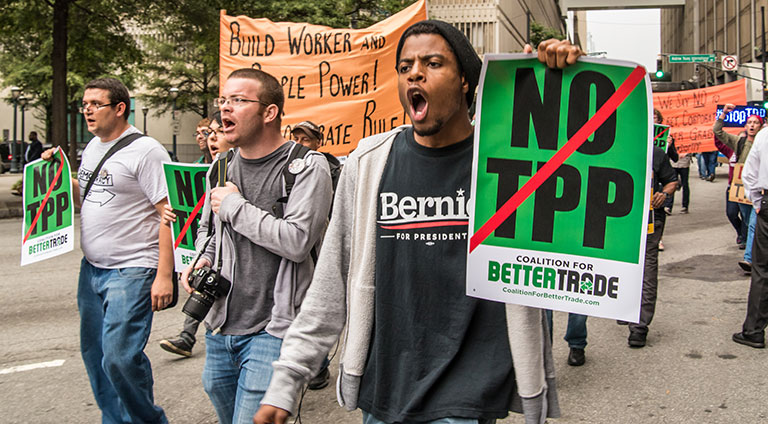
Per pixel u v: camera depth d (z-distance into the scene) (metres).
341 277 2.00
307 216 2.54
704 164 22.41
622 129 1.78
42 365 4.96
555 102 1.82
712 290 7.03
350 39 6.26
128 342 3.15
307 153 2.65
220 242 2.64
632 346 5.13
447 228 1.88
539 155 1.82
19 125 44.97
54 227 3.87
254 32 6.41
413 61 1.85
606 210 1.79
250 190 2.65
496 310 1.87
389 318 1.91
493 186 1.84
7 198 18.83
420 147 1.92
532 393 1.80
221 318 2.58
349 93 6.30
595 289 1.79
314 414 3.95
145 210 3.31
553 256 1.81
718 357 4.84
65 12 17.08
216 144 4.40
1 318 6.35
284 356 1.96
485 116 1.85
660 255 9.15
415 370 1.87
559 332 5.57
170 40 34.94
